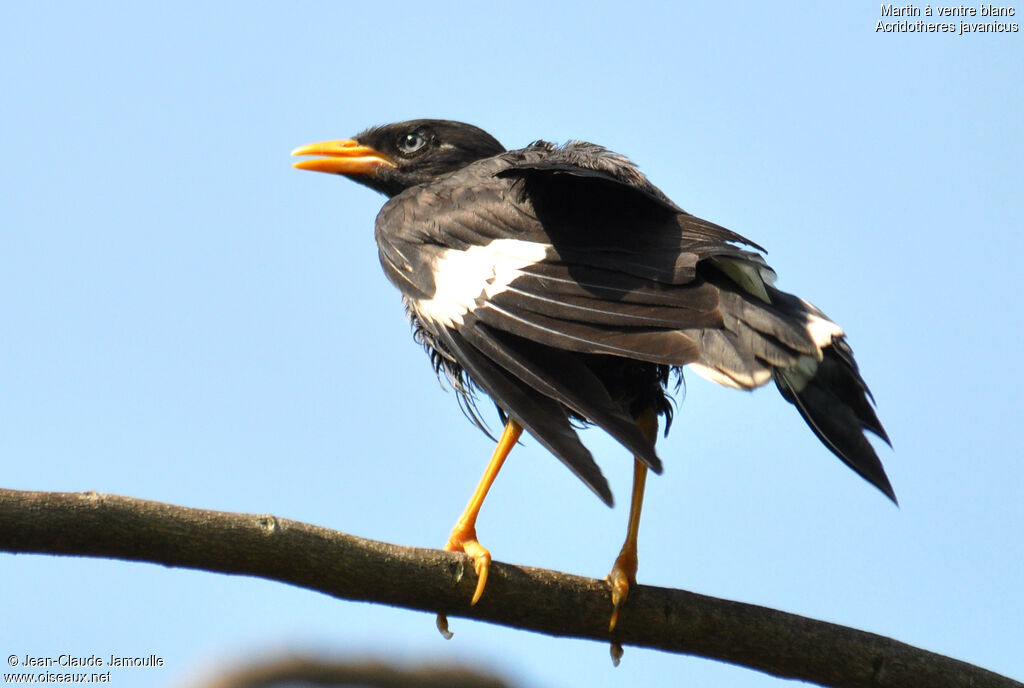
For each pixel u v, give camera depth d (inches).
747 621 409.4
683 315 401.7
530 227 461.4
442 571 387.2
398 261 483.5
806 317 419.8
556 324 417.7
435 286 465.7
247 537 354.0
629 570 411.5
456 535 426.3
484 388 434.6
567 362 414.0
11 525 333.1
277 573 361.4
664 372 488.7
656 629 408.8
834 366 421.1
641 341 398.3
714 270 427.2
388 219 502.3
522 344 426.6
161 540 345.4
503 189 488.7
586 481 375.9
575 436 394.0
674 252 424.2
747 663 413.4
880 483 410.9
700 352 393.4
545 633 408.2
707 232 436.5
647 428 482.9
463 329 443.5
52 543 338.3
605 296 418.3
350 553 370.3
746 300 409.4
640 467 470.3
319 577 367.2
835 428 416.8
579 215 454.6
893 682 408.8
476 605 393.1
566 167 446.9
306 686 433.7
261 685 423.8
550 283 430.9
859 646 410.6
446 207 491.5
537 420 405.7
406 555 381.4
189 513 349.7
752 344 394.3
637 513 463.2
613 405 396.5
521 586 397.7
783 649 409.1
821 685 416.2
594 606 405.7
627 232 439.8
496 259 452.8
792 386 419.5
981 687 411.5
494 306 435.8
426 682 426.6
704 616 409.7
